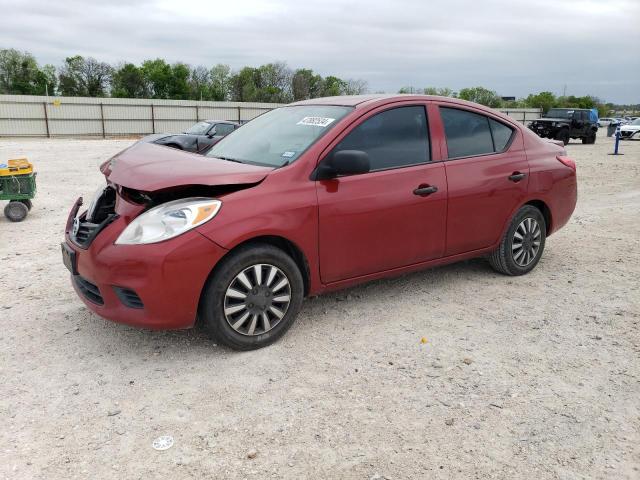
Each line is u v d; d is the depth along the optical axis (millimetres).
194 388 3385
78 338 4066
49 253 6434
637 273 5633
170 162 3971
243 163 4160
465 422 3049
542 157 5418
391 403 3227
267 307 3834
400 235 4398
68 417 3086
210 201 3586
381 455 2773
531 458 2760
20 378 3498
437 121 4703
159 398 3277
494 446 2850
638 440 2910
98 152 22953
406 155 4465
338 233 4059
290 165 3934
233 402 3234
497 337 4105
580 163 17969
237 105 48750
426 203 4484
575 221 8258
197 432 2955
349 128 4191
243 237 3600
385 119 4410
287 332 4160
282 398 3279
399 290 5062
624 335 4164
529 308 4668
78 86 74625
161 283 3434
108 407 3186
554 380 3498
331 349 3902
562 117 29469
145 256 3420
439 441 2885
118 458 2746
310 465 2699
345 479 2605
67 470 2654
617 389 3402
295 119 4621
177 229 3463
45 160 18719
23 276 5504
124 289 3545
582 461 2740
